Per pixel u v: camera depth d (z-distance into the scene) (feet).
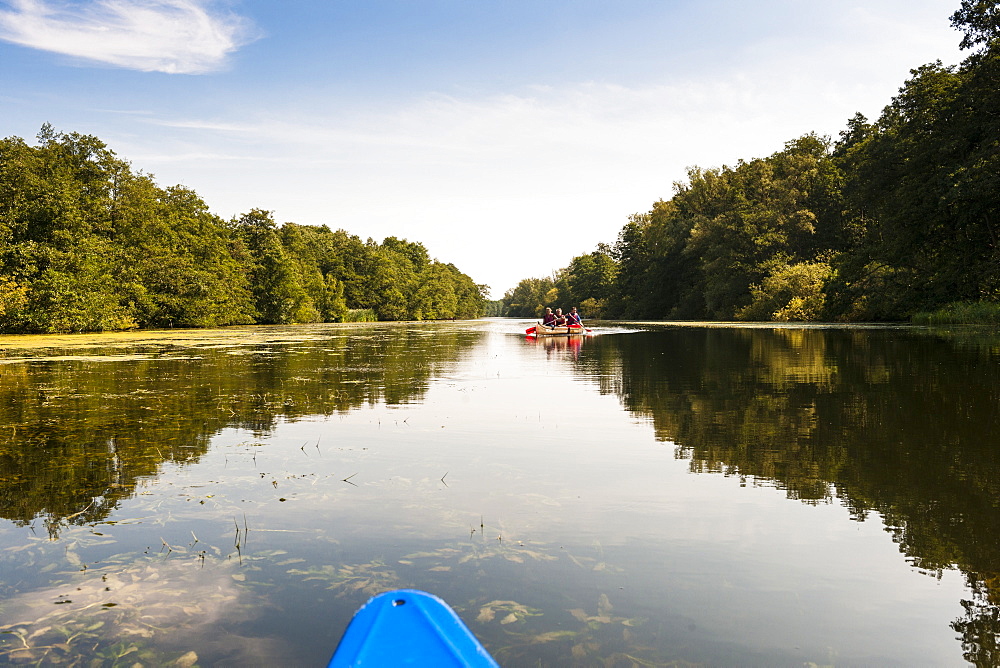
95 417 23.71
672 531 11.59
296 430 21.20
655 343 70.54
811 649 7.81
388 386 32.63
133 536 11.76
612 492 13.96
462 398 28.27
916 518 12.02
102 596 9.45
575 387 31.73
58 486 14.90
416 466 16.39
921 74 98.17
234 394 29.73
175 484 14.96
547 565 10.24
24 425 22.18
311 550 11.01
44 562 10.64
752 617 8.57
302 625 8.56
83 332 104.37
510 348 66.44
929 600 8.96
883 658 7.61
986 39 88.02
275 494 14.15
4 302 91.20
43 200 99.86
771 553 10.56
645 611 8.76
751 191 173.78
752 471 15.47
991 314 83.87
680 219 209.05
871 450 17.29
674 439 19.26
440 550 10.91
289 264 177.37
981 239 93.35
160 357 52.39
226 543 11.37
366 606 6.61
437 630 6.19
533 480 14.99
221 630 8.43
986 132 85.40
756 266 155.43
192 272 132.05
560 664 7.47
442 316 332.80
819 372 35.63
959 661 7.55
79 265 101.09
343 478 15.34
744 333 86.12
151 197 135.74
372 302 264.93
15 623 8.65
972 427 20.01
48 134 117.70
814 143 174.29
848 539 11.07
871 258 106.83
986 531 11.30
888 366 37.40
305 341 80.89
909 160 96.48
